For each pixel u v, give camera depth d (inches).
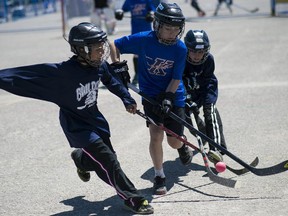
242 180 348.2
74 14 1581.0
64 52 990.4
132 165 388.2
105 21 1209.4
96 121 306.3
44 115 555.8
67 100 293.4
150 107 341.4
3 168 397.1
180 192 334.0
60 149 437.1
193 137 450.9
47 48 1069.8
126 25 1406.3
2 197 340.2
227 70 717.9
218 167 324.2
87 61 289.6
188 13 1667.1
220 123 376.5
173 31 316.8
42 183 362.6
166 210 305.4
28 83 279.4
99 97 617.0
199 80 382.3
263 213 292.0
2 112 579.2
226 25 1234.0
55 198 335.3
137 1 672.4
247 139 431.8
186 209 305.3
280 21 1230.9
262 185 335.9
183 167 382.0
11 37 1373.0
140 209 300.2
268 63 746.2
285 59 765.3
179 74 332.8
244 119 490.3
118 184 299.1
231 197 319.9
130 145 435.8
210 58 374.3
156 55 330.0
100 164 297.1
